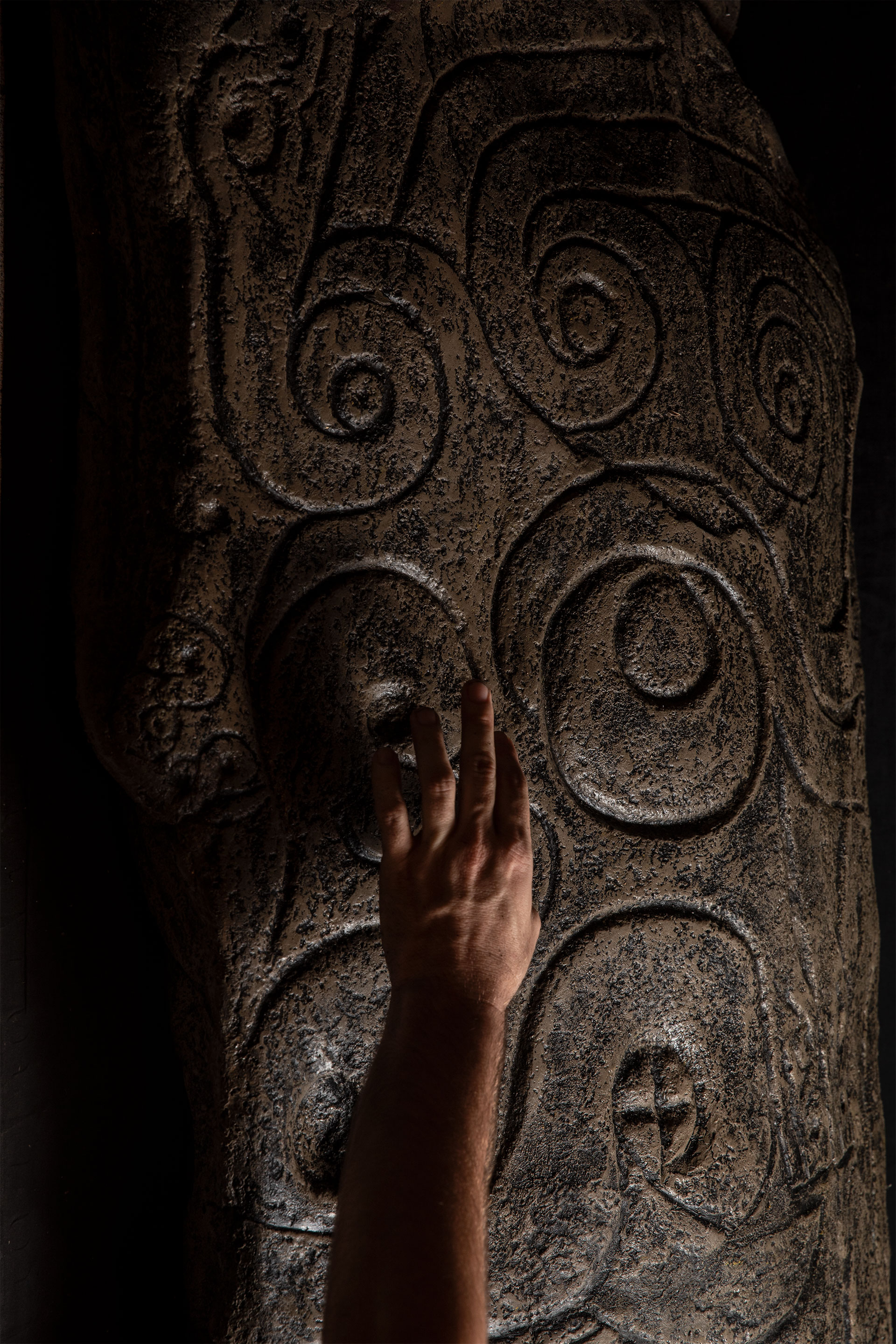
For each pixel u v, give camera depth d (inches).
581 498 57.3
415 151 54.6
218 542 49.4
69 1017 57.6
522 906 43.1
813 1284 61.3
